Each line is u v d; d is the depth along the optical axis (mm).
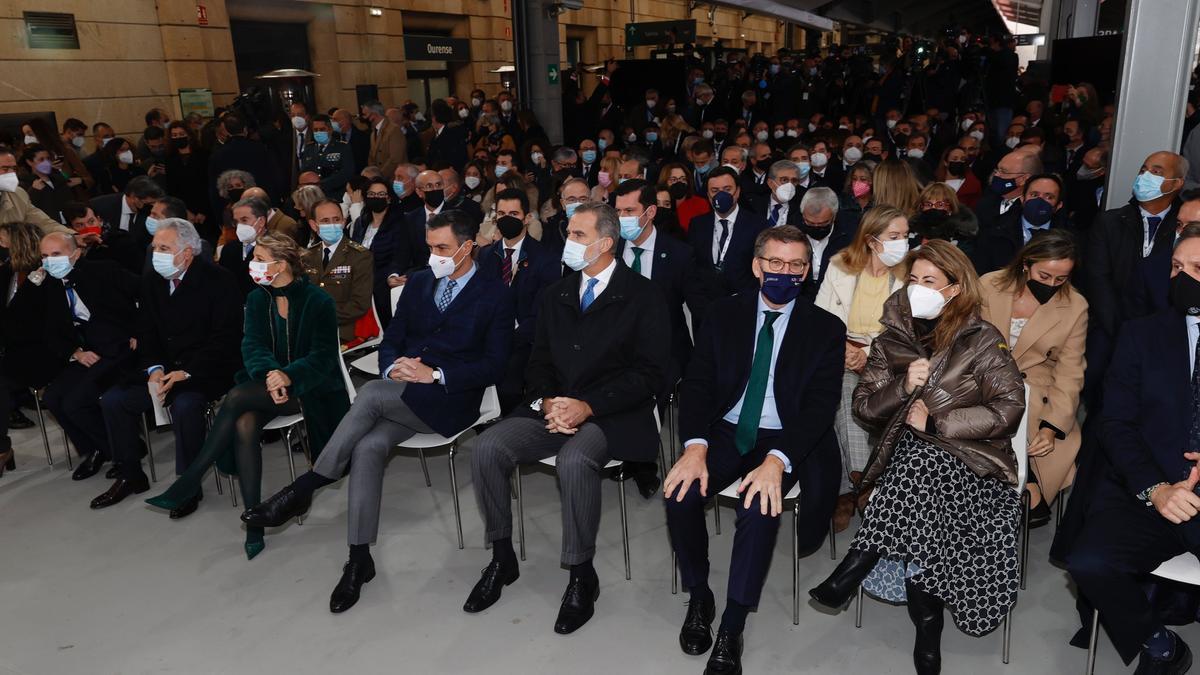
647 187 3486
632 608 2695
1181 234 2174
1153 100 3451
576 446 2619
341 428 2920
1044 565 2863
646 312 2812
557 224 4516
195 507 3486
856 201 4641
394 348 3277
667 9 23750
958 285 2270
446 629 2613
